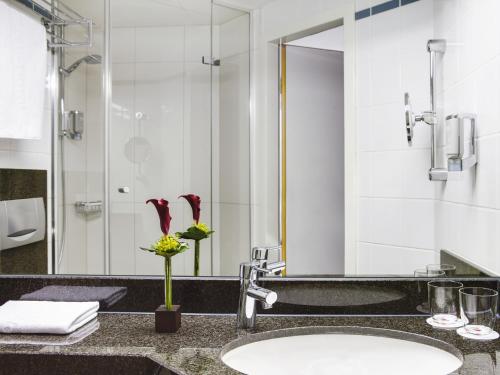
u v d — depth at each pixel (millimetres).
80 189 1547
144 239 1542
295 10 1499
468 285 1443
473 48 1428
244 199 1524
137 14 1537
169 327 1263
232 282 1491
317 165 1503
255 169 1518
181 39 1537
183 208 1539
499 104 1300
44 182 1545
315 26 1493
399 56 1475
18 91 1514
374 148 1488
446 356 1139
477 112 1430
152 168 1546
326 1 1487
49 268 1552
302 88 1502
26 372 1107
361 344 1266
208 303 1487
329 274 1488
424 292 1465
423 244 1479
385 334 1260
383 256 1491
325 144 1500
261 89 1516
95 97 1540
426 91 1468
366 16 1480
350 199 1497
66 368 1103
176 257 1535
